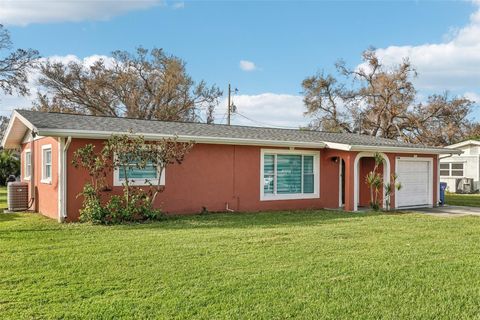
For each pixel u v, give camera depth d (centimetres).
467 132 4034
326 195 1691
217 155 1452
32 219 1259
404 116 3866
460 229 1073
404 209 1697
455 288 564
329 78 4091
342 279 598
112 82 4056
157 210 1234
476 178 2908
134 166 1237
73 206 1199
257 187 1538
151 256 730
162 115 4075
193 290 545
